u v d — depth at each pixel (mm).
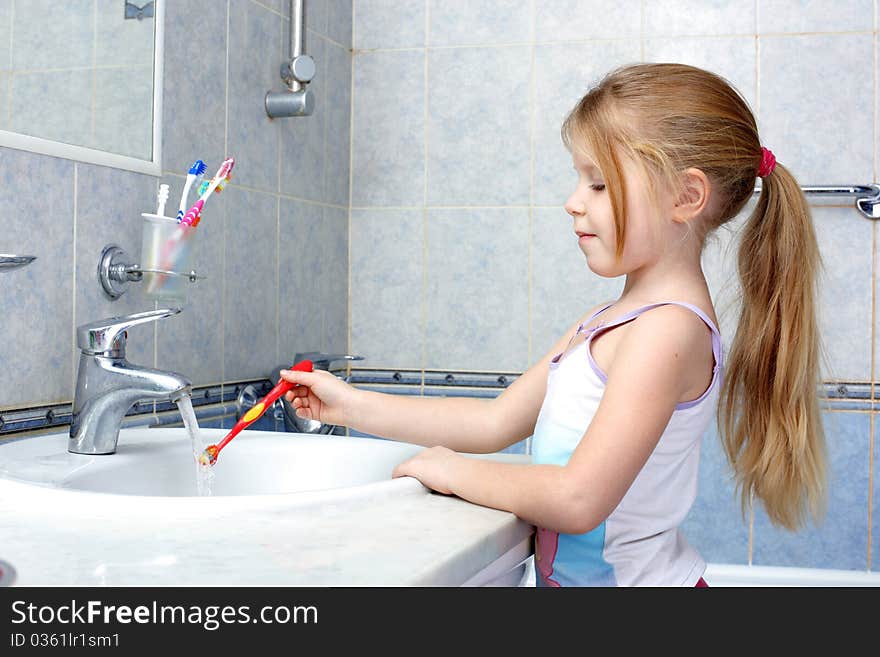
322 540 653
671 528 930
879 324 1923
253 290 1721
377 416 1100
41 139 1143
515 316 2070
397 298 2135
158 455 1071
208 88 1547
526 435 1104
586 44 2023
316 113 1977
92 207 1242
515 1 2061
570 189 2033
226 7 1603
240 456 1138
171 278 1271
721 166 933
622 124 917
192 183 1345
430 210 2113
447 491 841
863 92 1918
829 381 1927
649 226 917
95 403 1033
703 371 895
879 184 1909
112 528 675
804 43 1938
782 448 997
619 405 817
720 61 1969
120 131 1309
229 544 635
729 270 1911
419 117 2117
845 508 1938
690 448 919
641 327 864
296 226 1893
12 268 833
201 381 1544
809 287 1022
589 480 782
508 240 2070
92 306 1246
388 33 2133
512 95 2064
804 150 1941
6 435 1104
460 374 2104
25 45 1120
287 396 1119
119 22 1307
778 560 1965
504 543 734
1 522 692
